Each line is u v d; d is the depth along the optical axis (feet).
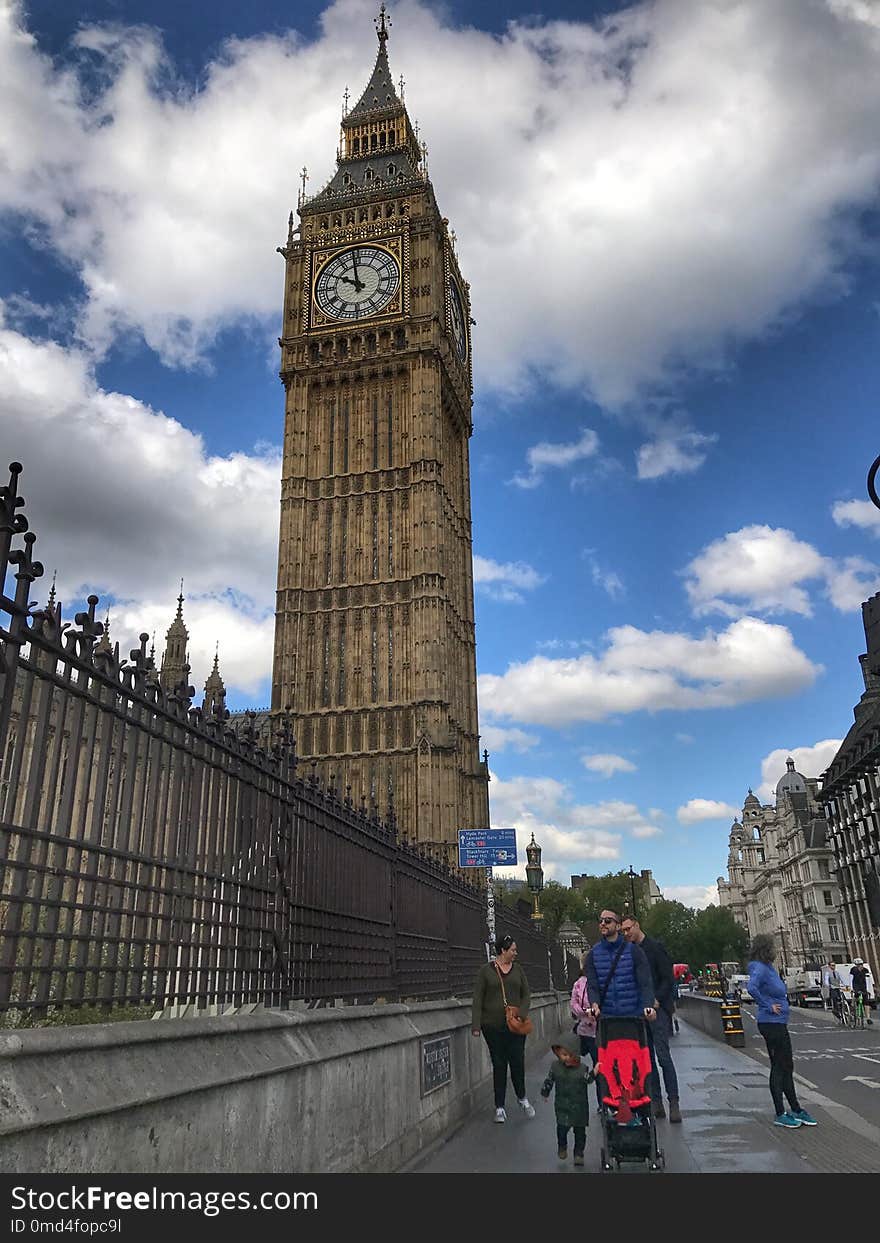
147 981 18.39
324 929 30.09
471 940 61.72
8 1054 13.05
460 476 314.35
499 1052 43.06
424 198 297.74
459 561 301.02
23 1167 12.53
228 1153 18.38
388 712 245.04
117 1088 15.01
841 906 265.34
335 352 283.38
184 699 20.38
